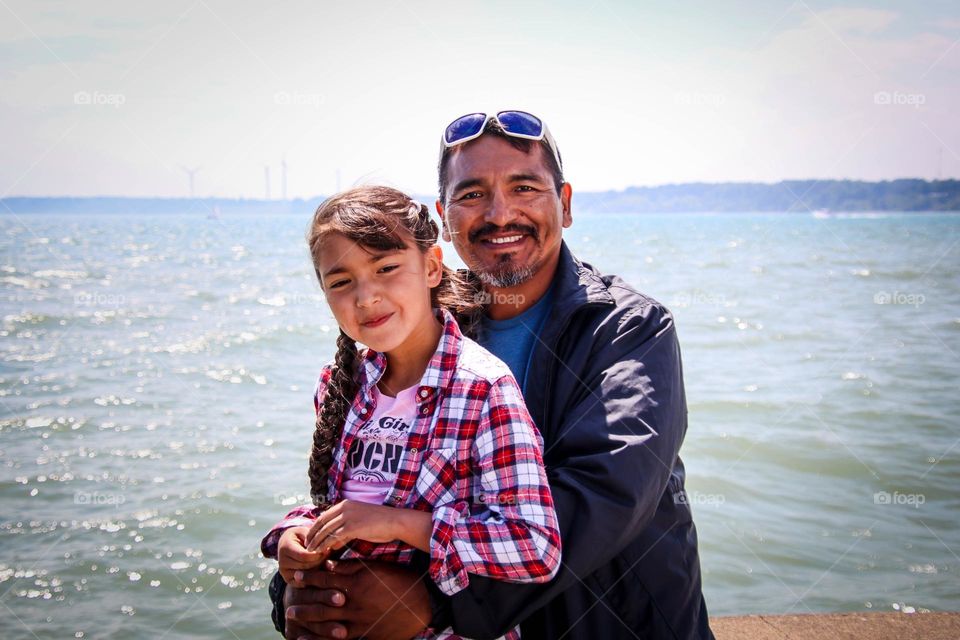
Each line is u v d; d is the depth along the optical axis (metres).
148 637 4.95
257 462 8.01
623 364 2.10
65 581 5.66
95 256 40.31
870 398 10.05
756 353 13.43
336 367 2.08
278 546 1.92
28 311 19.61
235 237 64.62
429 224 2.04
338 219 1.89
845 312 18.73
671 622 2.11
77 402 10.60
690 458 7.77
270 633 5.05
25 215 135.25
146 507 6.87
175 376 12.23
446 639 1.89
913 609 4.84
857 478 7.14
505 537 1.72
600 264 33.22
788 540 5.86
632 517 1.90
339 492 1.99
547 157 2.38
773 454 7.83
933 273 29.22
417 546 1.76
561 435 2.06
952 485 6.90
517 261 2.35
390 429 1.94
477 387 1.87
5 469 7.91
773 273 29.41
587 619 2.09
